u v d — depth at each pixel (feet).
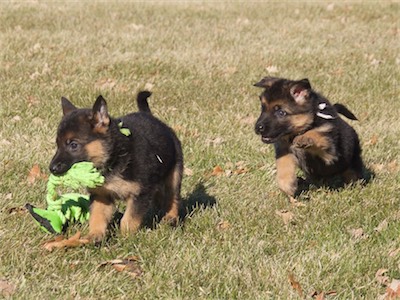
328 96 40.34
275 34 58.44
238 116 36.55
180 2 74.84
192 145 31.63
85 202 23.17
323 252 20.99
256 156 30.99
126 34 56.13
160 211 24.58
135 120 23.31
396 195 26.48
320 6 71.92
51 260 20.33
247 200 25.96
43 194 25.55
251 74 44.96
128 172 21.34
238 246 21.65
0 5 68.08
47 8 67.21
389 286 19.40
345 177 27.89
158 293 18.90
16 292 18.47
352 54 50.85
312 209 25.09
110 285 19.10
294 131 25.89
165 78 43.55
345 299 18.90
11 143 30.94
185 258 20.51
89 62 46.16
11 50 48.73
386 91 41.70
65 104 22.90
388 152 31.71
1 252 20.65
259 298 18.54
